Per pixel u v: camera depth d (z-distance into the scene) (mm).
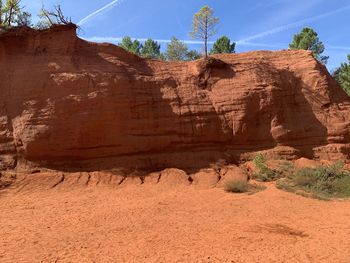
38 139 17484
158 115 20688
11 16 21828
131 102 19969
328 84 25281
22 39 19562
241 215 12930
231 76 23953
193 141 21109
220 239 10133
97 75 19500
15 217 12078
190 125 21219
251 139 22188
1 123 17891
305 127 23516
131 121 19734
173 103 21344
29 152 17422
